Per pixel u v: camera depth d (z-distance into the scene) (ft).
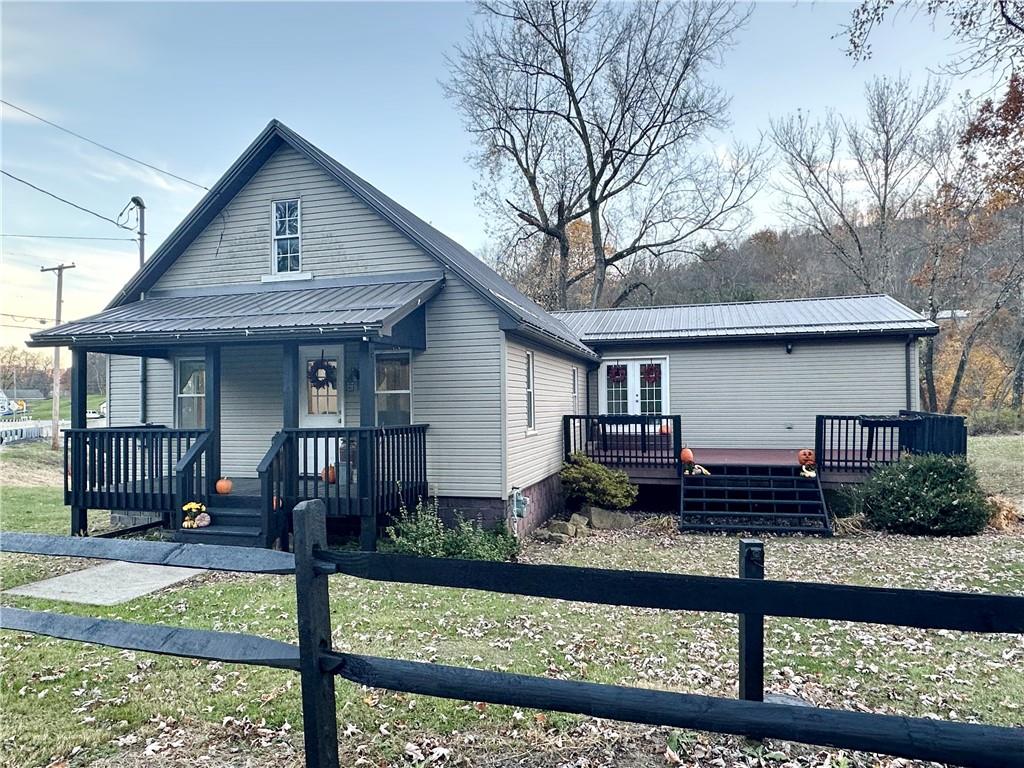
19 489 51.29
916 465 31.81
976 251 75.51
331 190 32.19
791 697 11.80
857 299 50.47
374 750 10.30
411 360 30.35
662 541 30.40
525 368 32.65
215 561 7.41
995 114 38.65
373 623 17.16
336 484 25.85
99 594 20.42
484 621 17.48
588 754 10.17
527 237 90.74
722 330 44.73
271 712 11.62
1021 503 40.32
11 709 11.95
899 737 5.46
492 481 29.04
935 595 5.50
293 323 24.77
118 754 10.31
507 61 82.99
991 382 83.35
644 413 46.52
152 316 29.35
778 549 27.94
